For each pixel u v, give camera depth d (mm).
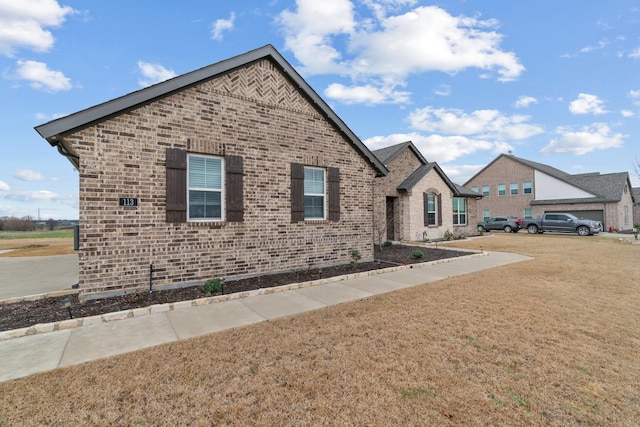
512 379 2963
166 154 6473
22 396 2723
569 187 30984
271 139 8008
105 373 3121
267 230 7863
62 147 6258
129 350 3682
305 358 3412
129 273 6047
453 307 5227
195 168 7008
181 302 5383
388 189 17141
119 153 5980
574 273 8125
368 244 10086
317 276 7746
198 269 6805
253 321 4664
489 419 2389
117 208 5941
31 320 4664
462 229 21078
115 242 5922
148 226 6246
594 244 16000
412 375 3037
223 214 7293
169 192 6484
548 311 4980
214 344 3816
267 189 7895
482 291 6285
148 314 5020
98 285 5762
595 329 4207
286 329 4297
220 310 5199
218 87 7195
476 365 3234
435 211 18578
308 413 2467
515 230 26141
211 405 2578
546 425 2320
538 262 10031
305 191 8859
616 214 27719
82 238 5645
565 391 2760
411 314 4871
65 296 6059
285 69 8180
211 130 7066
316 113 8922
